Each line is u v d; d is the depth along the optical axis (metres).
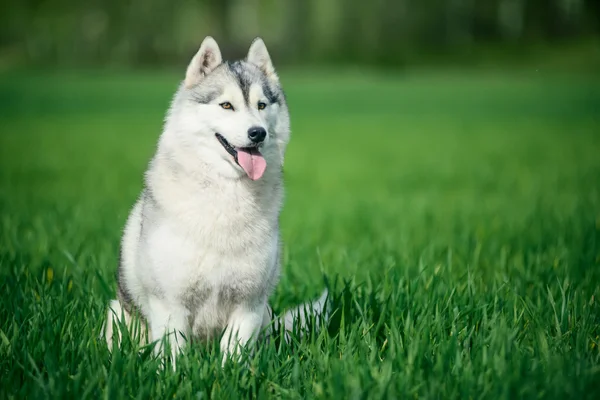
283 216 12.59
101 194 14.63
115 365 4.75
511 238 9.60
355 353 4.98
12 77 61.38
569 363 4.74
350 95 48.06
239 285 5.27
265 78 5.79
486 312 5.80
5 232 9.38
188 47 80.38
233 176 5.24
